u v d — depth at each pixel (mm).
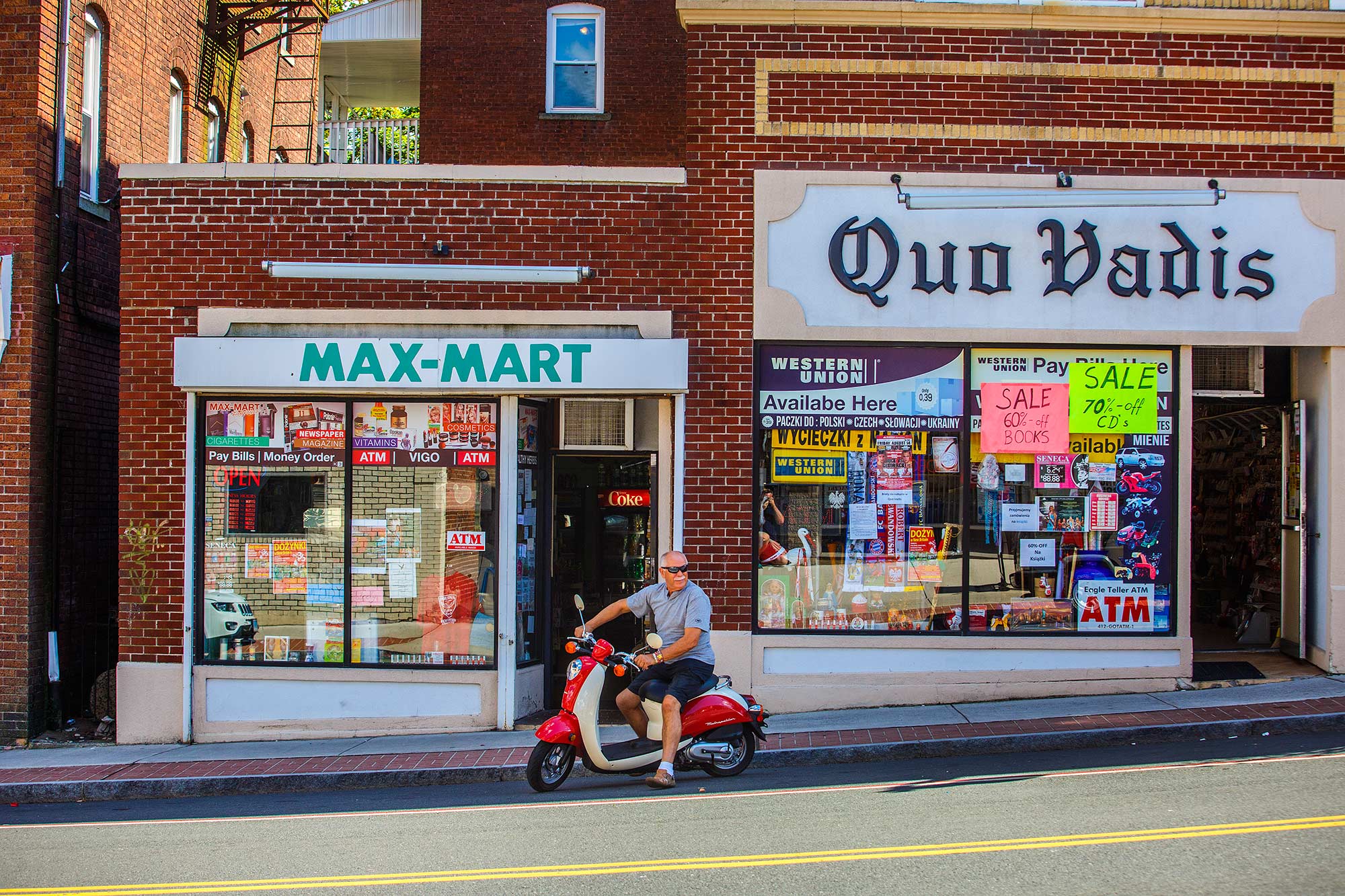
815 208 10797
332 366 10508
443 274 10680
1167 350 10875
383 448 10852
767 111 10820
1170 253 10742
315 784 9117
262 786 9133
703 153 10797
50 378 11305
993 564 10797
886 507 10820
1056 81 10844
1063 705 10258
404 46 18109
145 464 10812
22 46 11109
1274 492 11930
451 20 15727
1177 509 10781
